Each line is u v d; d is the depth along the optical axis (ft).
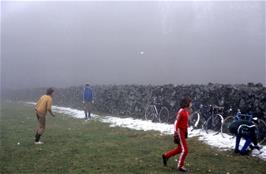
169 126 53.67
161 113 59.21
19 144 41.27
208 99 49.47
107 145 40.37
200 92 51.24
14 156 34.91
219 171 29.43
